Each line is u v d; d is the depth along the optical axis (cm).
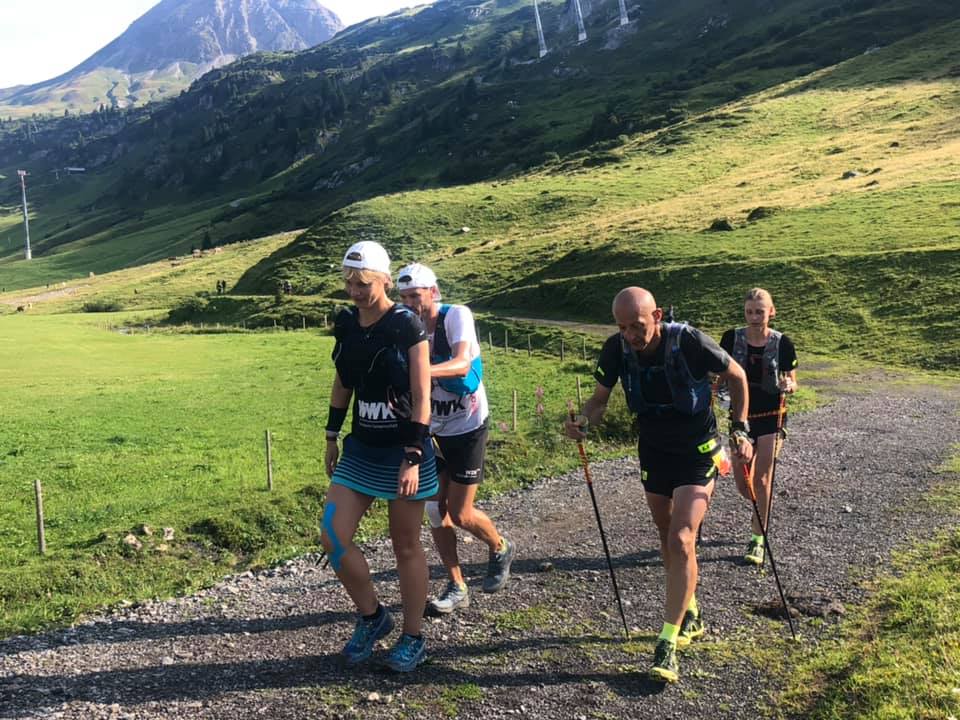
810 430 1558
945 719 425
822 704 470
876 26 16188
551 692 507
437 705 493
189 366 3788
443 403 627
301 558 871
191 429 1992
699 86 16300
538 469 1288
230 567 861
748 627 600
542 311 5275
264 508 1016
